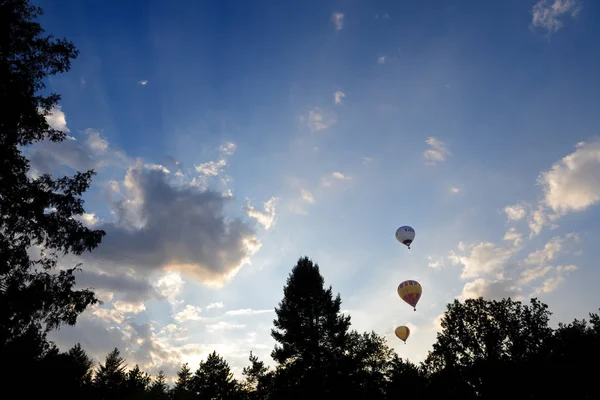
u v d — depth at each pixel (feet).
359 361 91.76
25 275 55.93
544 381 80.69
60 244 59.57
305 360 91.25
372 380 89.66
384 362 101.86
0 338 56.24
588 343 85.92
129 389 147.64
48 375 81.97
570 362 83.92
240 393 125.18
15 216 54.90
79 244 60.34
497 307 91.40
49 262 60.59
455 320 94.07
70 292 57.82
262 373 118.52
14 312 53.52
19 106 50.62
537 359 84.02
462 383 86.48
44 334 58.90
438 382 89.10
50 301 55.98
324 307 100.22
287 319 98.78
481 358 87.40
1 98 49.21
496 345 87.76
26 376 71.00
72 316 58.08
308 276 105.70
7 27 51.67
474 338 90.12
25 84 52.70
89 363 149.28
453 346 92.38
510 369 82.23
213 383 138.92
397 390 91.20
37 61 56.39
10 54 53.83
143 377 163.63
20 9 53.62
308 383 85.46
